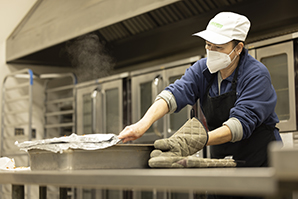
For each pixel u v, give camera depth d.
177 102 1.73
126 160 1.42
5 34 4.62
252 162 1.67
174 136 1.40
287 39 2.62
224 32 1.62
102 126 3.99
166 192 3.34
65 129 4.91
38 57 4.58
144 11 3.21
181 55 3.90
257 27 3.17
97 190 4.07
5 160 1.85
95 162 1.38
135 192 3.91
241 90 1.64
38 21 4.26
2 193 4.41
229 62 1.65
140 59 4.23
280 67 2.71
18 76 4.35
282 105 2.68
